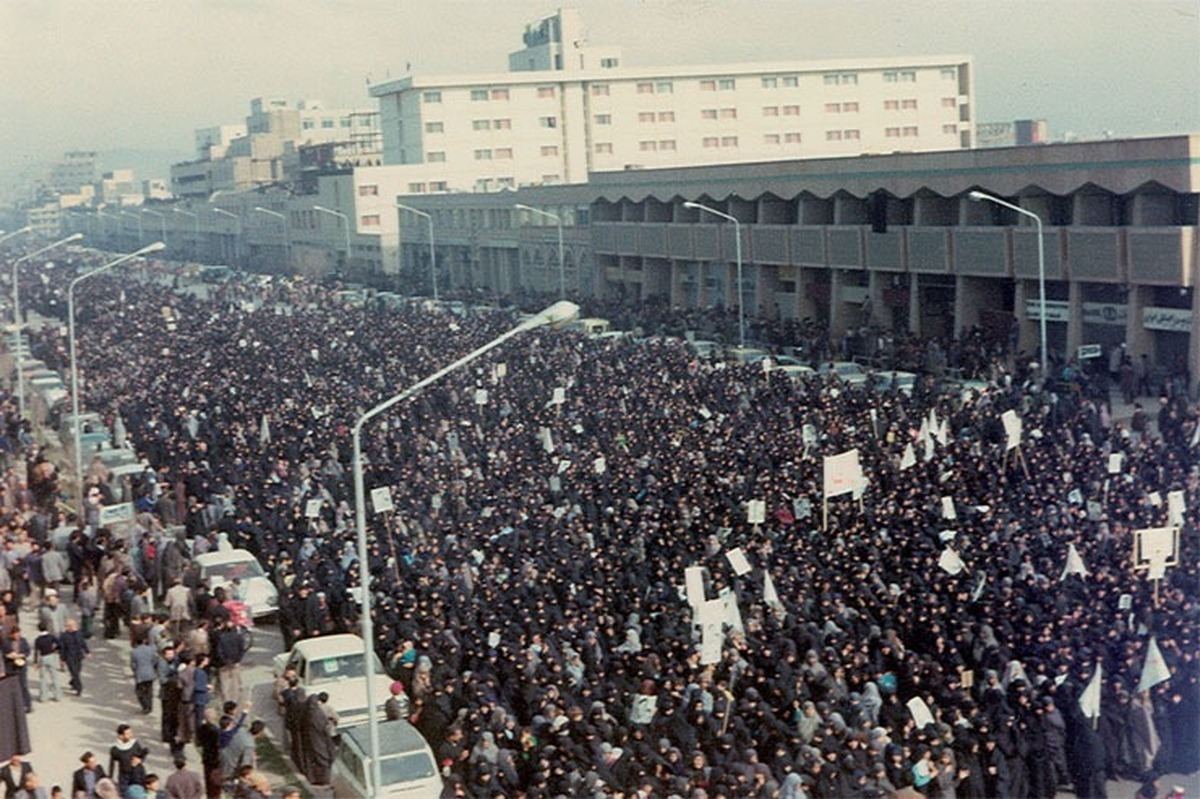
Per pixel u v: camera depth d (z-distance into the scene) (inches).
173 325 3201.3
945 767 811.4
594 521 1376.7
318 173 5890.8
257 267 5861.2
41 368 2746.1
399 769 850.1
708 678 916.0
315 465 1659.7
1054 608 1021.2
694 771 792.9
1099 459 1444.4
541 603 1101.1
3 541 1316.4
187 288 4817.9
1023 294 2524.6
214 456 1753.2
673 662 957.8
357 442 836.0
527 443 1764.3
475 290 4318.4
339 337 2819.9
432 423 1920.5
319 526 1406.3
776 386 2037.4
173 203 7583.7
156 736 1045.2
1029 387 1940.2
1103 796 853.8
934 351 2410.2
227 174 7741.1
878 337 2723.9
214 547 1438.2
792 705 880.9
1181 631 968.9
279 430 1878.7
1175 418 1681.8
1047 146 2431.1
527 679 938.1
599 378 2193.7
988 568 1115.3
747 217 3417.8
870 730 830.5
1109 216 2380.7
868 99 5442.9
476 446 1761.8
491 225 4707.2
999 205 2657.5
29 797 813.2
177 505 1561.3
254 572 1316.4
